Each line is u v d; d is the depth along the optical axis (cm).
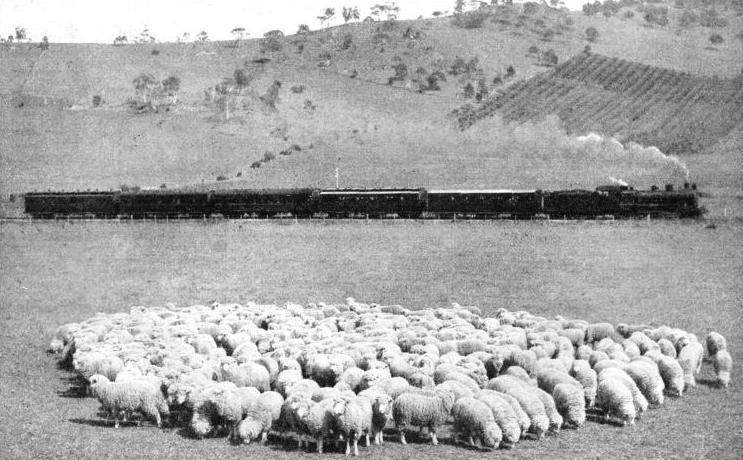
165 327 4984
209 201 11125
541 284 6950
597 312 6038
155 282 7875
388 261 8081
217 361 4012
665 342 4359
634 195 9606
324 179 15362
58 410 3791
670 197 9494
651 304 6172
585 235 8669
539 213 9869
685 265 7319
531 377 3994
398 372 3781
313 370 3897
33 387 4303
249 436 3216
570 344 4438
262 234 9669
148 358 4062
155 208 11375
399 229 9438
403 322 4950
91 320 5375
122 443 3212
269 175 16175
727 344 5019
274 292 7275
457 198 10225
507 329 4697
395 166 16188
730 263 7300
